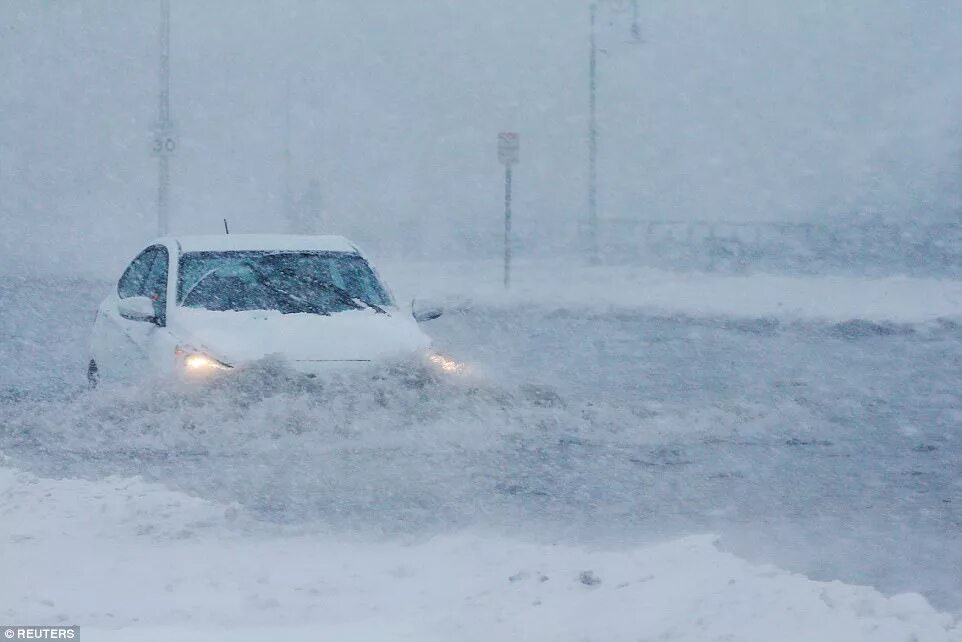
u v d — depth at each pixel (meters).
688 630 8.20
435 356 17.42
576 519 12.79
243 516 12.26
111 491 12.97
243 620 8.96
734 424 18.36
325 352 16.72
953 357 29.38
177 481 14.08
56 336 29.97
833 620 8.15
